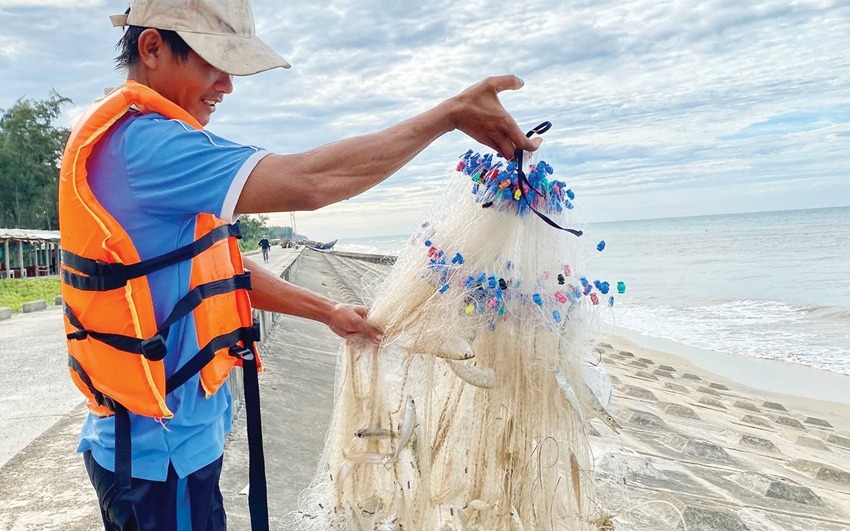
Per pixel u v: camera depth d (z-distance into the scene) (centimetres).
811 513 529
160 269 156
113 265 150
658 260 4894
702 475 586
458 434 196
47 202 5153
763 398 1177
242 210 150
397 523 185
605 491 262
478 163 191
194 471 167
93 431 170
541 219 187
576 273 195
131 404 155
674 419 891
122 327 152
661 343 1786
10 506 329
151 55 163
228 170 146
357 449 196
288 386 672
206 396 171
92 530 302
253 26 171
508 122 170
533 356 186
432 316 187
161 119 154
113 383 155
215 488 181
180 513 166
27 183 5009
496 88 169
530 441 186
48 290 2464
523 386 186
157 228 154
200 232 165
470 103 167
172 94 167
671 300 2698
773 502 543
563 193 194
